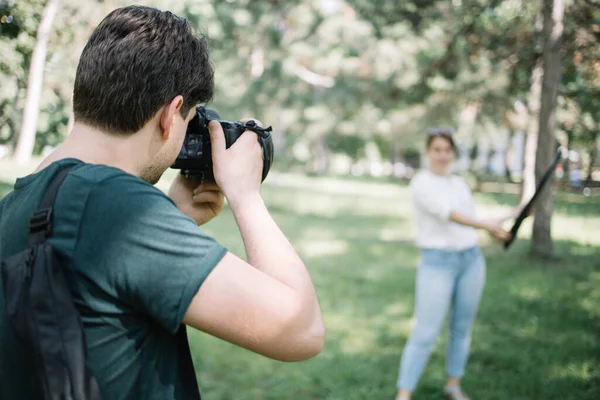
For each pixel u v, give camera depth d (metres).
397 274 7.40
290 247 1.02
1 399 0.90
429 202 3.27
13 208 0.96
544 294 6.29
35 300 0.84
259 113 15.91
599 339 4.73
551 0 7.84
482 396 3.67
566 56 8.33
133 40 0.97
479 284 3.41
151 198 0.91
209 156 1.17
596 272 7.57
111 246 0.87
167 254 0.88
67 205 0.89
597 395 3.69
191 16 6.01
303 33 16.62
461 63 10.43
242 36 14.34
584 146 8.25
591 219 13.04
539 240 8.42
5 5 2.74
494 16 9.35
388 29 11.51
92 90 0.97
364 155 36.72
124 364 0.90
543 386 3.77
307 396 3.67
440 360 4.30
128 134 0.99
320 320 0.97
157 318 0.88
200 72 1.04
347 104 16.62
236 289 0.89
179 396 0.96
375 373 4.01
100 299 0.88
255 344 0.91
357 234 11.21
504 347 4.55
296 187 22.09
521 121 10.59
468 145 17.69
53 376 0.82
